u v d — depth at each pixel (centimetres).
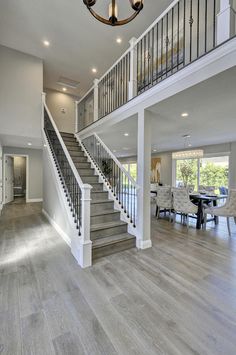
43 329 152
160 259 278
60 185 371
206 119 367
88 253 254
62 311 171
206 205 474
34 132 542
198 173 753
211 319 163
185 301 187
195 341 142
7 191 747
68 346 137
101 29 434
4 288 204
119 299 189
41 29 437
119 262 267
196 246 329
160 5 368
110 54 529
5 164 725
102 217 344
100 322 159
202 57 216
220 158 684
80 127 637
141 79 418
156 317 165
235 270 248
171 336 146
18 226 430
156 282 219
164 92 270
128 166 1110
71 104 804
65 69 607
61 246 318
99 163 505
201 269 250
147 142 319
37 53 527
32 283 214
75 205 327
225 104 288
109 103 496
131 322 160
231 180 637
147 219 322
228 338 144
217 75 205
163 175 902
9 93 508
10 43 487
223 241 354
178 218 536
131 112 347
